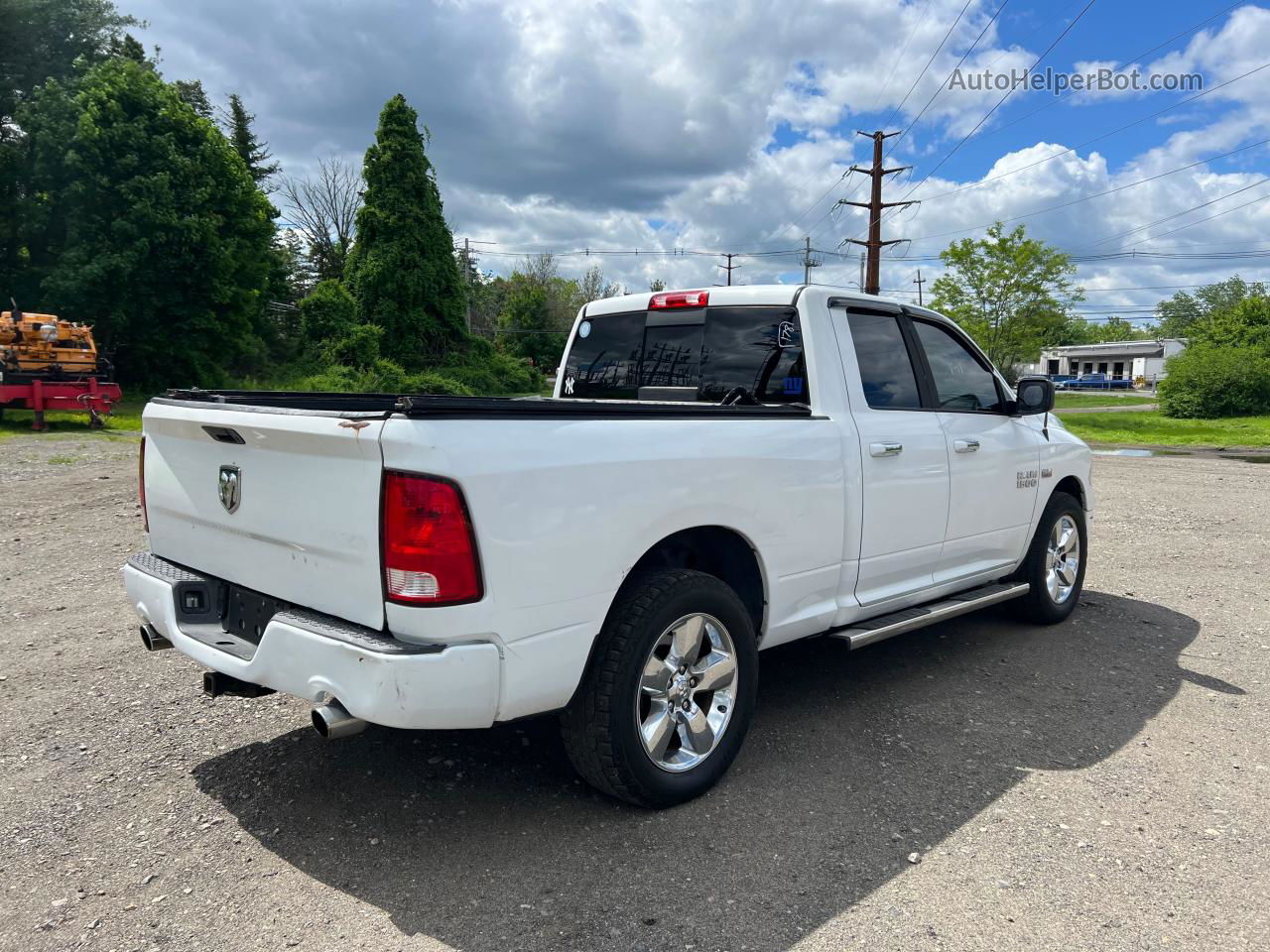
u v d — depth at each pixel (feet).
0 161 94.99
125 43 120.88
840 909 8.55
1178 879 9.12
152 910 8.45
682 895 8.76
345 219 185.16
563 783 11.15
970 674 15.46
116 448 51.75
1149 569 24.31
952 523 14.98
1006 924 8.34
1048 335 110.11
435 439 8.24
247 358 130.21
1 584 20.74
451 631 8.39
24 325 61.31
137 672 14.97
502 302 259.60
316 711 8.58
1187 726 13.24
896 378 14.42
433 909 8.50
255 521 9.80
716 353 14.33
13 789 10.85
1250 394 126.62
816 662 16.10
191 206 95.71
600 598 9.53
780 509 11.66
